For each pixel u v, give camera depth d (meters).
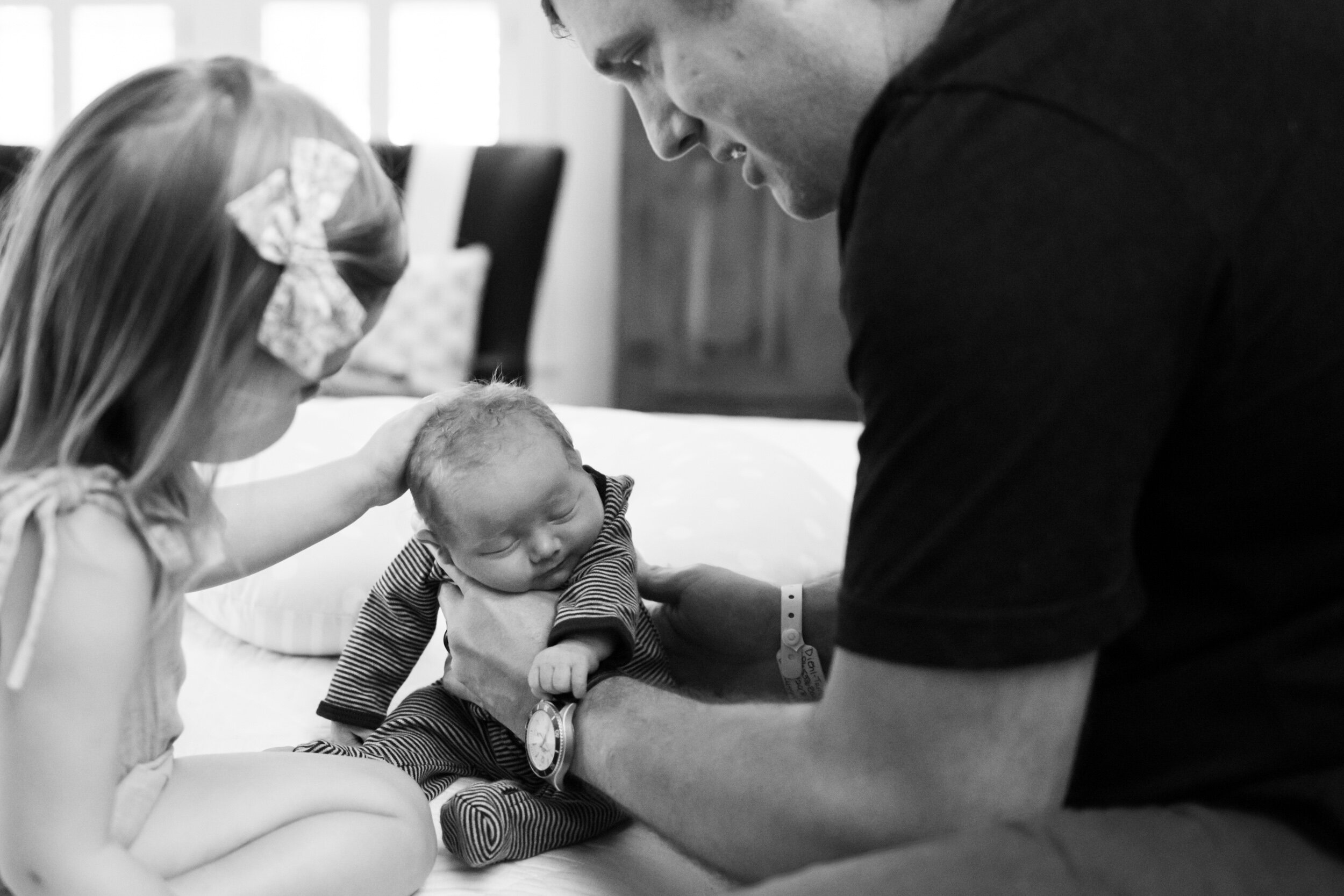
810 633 1.26
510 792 1.08
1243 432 0.71
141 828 0.91
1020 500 0.67
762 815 0.78
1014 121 0.70
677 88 0.91
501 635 1.14
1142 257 0.67
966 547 0.68
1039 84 0.71
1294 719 0.73
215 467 0.89
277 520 1.11
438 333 3.83
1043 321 0.67
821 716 0.76
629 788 0.93
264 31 5.21
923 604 0.69
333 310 0.85
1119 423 0.67
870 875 0.67
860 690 0.72
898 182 0.71
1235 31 0.74
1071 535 0.67
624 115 4.76
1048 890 0.66
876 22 0.86
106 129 0.84
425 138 5.23
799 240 4.66
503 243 3.96
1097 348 0.67
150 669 0.92
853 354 0.73
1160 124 0.70
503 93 5.17
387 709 1.29
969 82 0.72
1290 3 0.77
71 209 0.83
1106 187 0.68
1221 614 0.75
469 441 1.16
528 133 5.18
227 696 1.40
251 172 0.84
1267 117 0.71
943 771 0.70
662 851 1.13
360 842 0.96
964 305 0.67
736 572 1.37
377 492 1.19
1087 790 0.79
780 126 0.89
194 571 0.88
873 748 0.72
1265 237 0.69
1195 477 0.73
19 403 0.86
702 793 0.83
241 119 0.86
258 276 0.84
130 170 0.82
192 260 0.82
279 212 0.84
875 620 0.70
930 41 0.85
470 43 5.17
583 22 0.93
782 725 0.81
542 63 5.13
